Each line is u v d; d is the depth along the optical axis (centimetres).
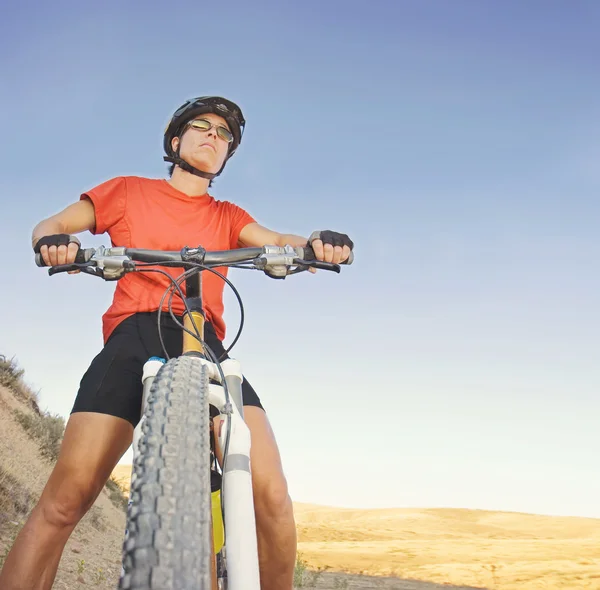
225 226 345
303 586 1244
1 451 937
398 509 5409
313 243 264
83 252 242
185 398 186
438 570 2209
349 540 3597
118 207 324
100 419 264
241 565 179
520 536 4294
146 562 143
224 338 330
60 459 262
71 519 261
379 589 1431
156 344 288
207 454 172
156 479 158
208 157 337
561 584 2030
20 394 1412
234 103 343
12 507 739
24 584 247
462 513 5131
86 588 603
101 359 280
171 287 255
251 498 193
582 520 4738
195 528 151
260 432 269
